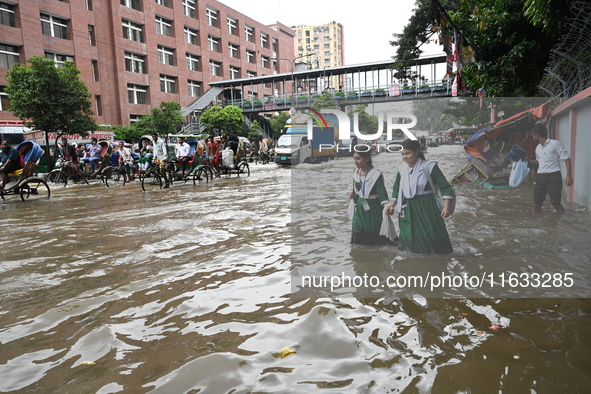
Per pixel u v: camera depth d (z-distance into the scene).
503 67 8.27
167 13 43.50
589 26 5.07
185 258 3.83
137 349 2.08
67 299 2.88
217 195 9.41
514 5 8.00
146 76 40.84
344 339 2.06
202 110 43.19
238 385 1.70
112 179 15.45
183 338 2.18
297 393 1.62
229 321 2.37
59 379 1.82
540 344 1.93
